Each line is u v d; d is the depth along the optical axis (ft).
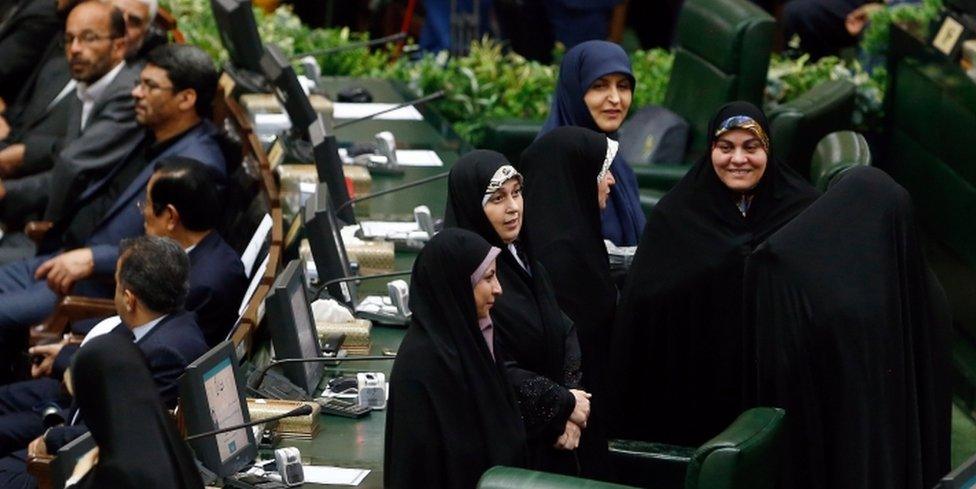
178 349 65.00
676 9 137.69
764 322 62.54
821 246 62.08
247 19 98.63
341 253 73.46
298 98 90.53
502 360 57.26
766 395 62.64
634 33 139.85
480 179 60.34
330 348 67.31
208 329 75.97
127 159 89.45
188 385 55.47
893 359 61.72
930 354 63.72
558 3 130.21
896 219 62.59
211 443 55.88
